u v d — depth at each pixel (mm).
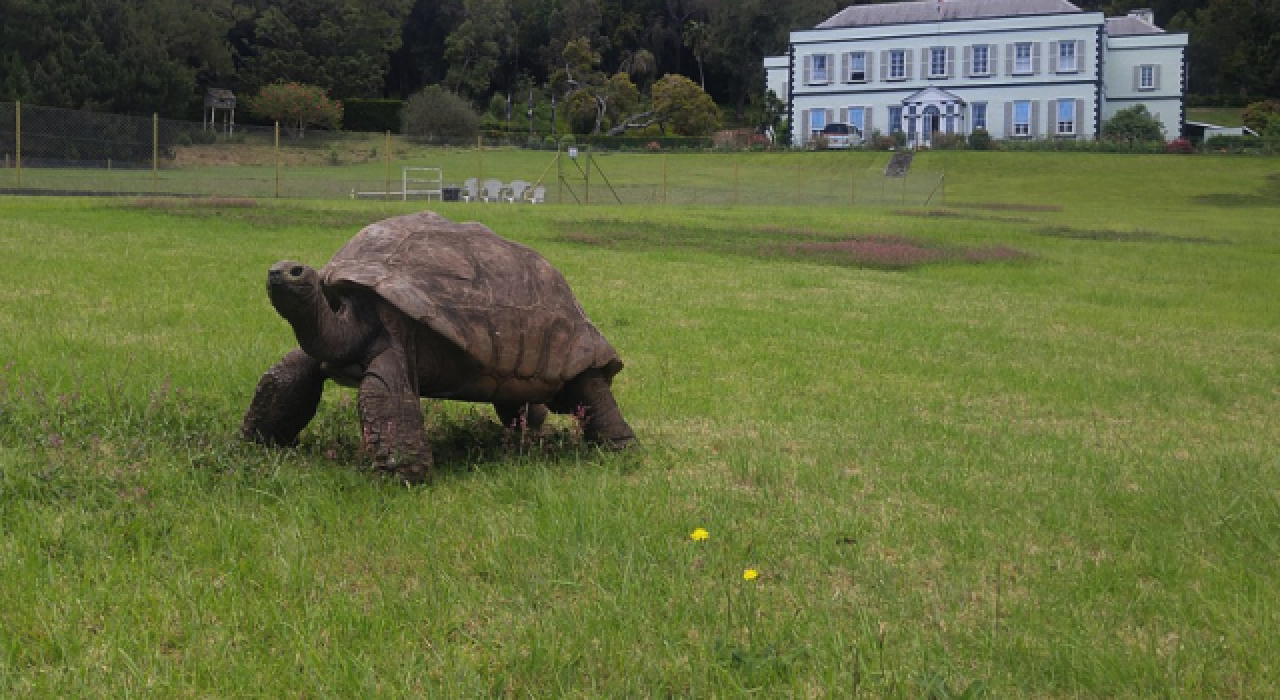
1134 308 16234
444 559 4562
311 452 6137
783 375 9703
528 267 6434
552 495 5406
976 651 3867
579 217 27625
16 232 17344
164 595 4031
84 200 25391
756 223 28359
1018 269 20891
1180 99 69188
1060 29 66875
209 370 8031
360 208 26609
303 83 71875
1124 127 66625
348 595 4137
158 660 3561
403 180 38562
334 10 73812
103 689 3336
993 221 32812
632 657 3688
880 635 3930
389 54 86312
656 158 62188
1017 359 11352
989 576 4707
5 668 3369
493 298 6059
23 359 8008
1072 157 60281
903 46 69625
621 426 6703
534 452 6473
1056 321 14453
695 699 3432
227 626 3805
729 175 55250
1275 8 88188
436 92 68375
